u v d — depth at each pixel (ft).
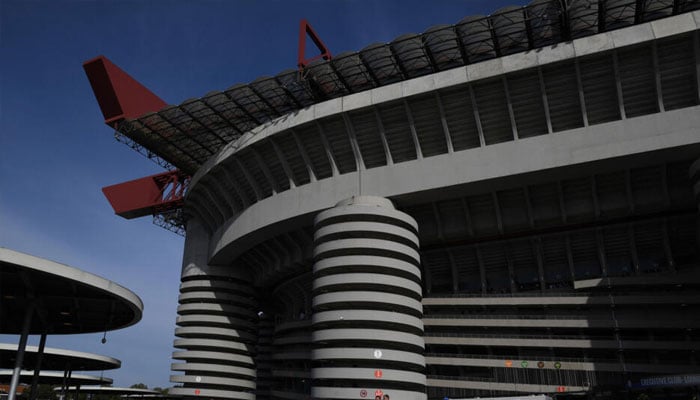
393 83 145.18
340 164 153.07
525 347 148.56
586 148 124.67
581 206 142.10
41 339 128.88
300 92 153.17
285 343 199.00
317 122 146.20
